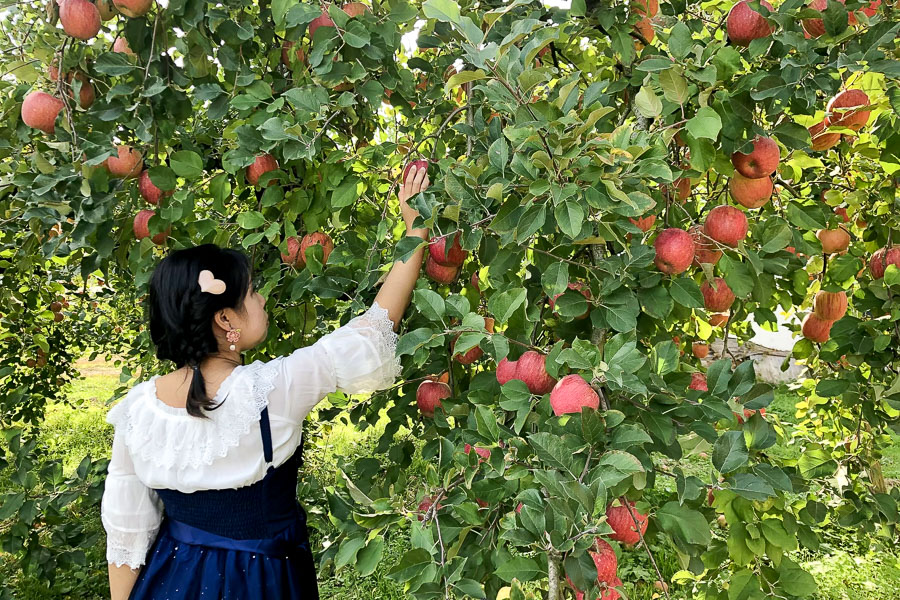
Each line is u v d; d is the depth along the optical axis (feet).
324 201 6.43
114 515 4.85
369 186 6.79
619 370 4.00
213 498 4.62
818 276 7.91
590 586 3.38
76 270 13.05
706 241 5.55
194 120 8.92
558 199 3.92
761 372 24.54
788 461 6.91
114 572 4.91
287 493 4.88
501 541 4.68
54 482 9.33
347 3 6.42
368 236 7.06
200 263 4.59
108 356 18.78
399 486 5.45
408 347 4.65
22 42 7.00
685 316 5.93
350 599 11.71
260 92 6.19
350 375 4.91
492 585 4.88
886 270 6.61
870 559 12.19
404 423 7.53
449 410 5.68
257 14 7.58
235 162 6.04
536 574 3.81
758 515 5.53
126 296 13.87
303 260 6.66
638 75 5.67
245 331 4.85
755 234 5.37
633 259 4.71
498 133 5.26
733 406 4.53
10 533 8.83
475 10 6.89
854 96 6.04
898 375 6.61
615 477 3.61
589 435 3.84
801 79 4.74
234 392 4.57
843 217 7.75
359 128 7.21
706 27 6.76
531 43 4.38
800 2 4.76
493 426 4.43
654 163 4.15
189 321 4.55
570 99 4.44
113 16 6.63
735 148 4.97
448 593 3.98
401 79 7.09
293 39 6.31
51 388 17.26
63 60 6.46
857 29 5.03
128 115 6.57
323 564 5.34
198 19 6.01
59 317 15.20
